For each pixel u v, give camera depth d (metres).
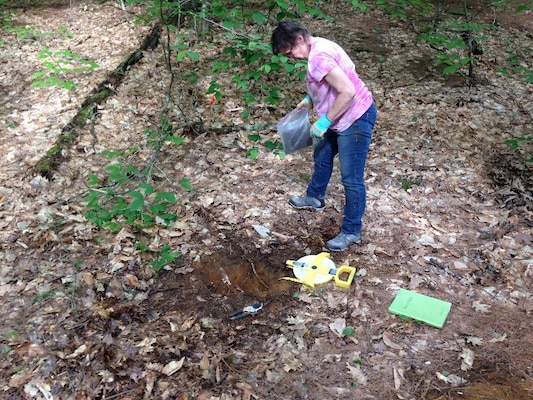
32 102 5.45
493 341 3.07
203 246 3.77
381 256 3.71
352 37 7.43
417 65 6.75
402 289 3.41
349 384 2.81
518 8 7.55
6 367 2.83
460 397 2.75
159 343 3.00
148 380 2.78
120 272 3.50
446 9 8.56
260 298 3.38
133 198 4.15
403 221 4.05
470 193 4.42
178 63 6.23
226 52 4.57
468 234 3.94
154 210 3.69
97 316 3.16
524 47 7.46
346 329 3.13
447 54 7.02
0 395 2.69
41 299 3.25
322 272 3.50
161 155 4.70
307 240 3.86
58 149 4.59
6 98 5.51
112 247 3.68
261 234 3.89
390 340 3.07
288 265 3.61
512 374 2.88
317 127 3.28
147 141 4.88
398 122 5.44
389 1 7.58
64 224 3.86
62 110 5.29
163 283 3.45
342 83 3.10
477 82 6.35
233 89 5.80
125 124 5.12
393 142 5.08
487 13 8.59
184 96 5.62
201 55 6.45
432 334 3.12
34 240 3.70
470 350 3.00
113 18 7.51
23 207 4.01
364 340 3.07
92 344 2.97
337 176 4.57
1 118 5.15
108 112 5.26
